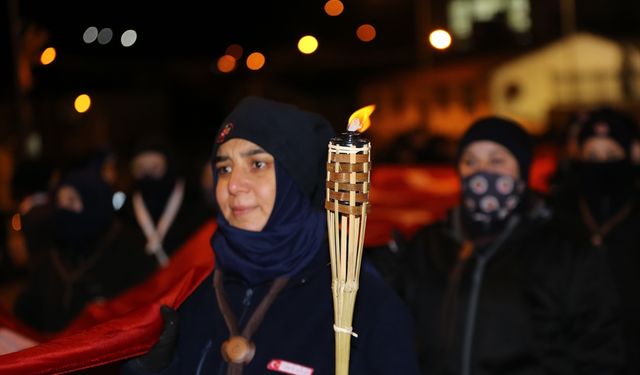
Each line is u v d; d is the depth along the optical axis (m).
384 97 24.44
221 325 2.25
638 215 3.86
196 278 2.38
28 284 4.53
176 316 2.26
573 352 3.06
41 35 10.73
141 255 4.54
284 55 23.23
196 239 3.63
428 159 12.85
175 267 3.60
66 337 2.22
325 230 2.28
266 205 2.24
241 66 22.41
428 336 3.11
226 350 2.17
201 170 5.97
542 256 3.09
